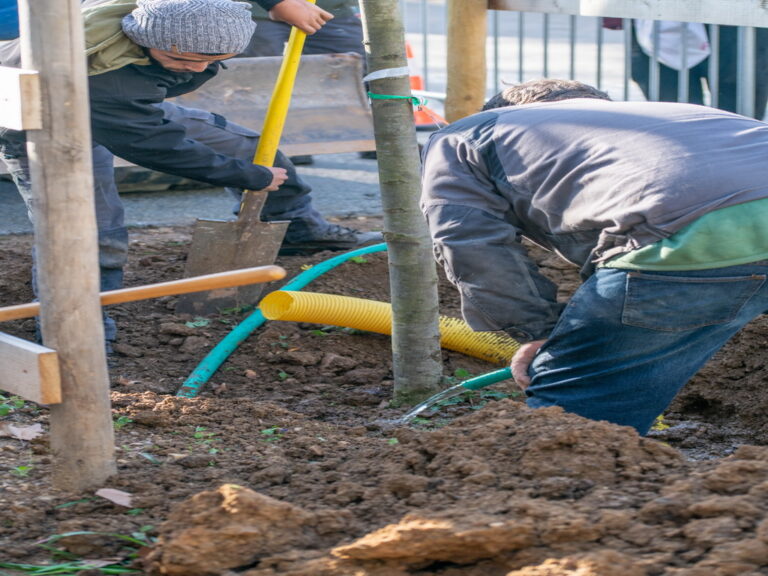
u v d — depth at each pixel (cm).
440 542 272
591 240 348
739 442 464
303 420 448
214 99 739
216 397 519
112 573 293
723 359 521
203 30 500
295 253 715
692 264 326
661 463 321
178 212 841
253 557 283
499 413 361
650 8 617
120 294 328
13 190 880
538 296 367
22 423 426
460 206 364
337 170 1005
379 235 727
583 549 273
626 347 344
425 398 506
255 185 594
